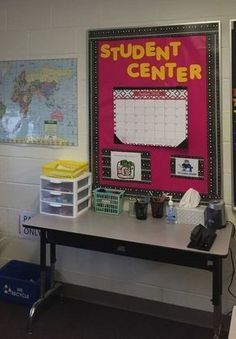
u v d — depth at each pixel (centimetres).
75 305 299
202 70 252
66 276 312
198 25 250
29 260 324
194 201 258
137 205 262
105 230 241
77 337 259
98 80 279
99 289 303
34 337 258
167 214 256
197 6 251
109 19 273
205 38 249
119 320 279
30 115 306
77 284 309
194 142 260
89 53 279
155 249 225
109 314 287
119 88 274
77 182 269
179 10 255
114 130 280
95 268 303
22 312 287
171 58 258
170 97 262
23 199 319
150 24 262
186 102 258
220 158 255
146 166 274
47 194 276
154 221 258
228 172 256
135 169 278
